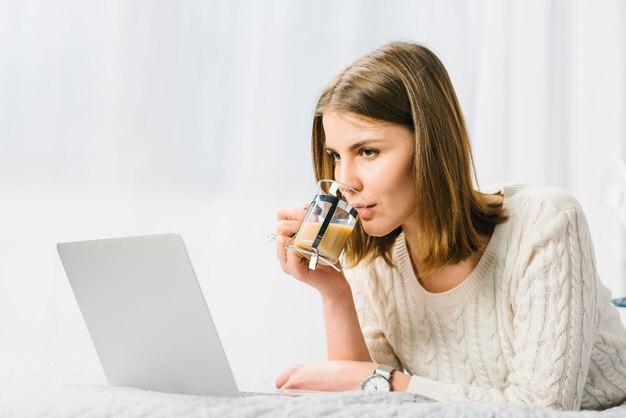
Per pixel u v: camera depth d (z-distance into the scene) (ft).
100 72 8.61
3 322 8.24
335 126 4.02
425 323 4.58
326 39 8.95
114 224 8.55
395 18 9.11
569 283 3.77
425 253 4.19
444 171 4.07
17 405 2.62
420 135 3.99
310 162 8.88
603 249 9.47
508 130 9.46
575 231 3.86
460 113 4.29
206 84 8.79
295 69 8.89
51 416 2.50
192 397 2.79
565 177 9.61
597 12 9.66
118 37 8.62
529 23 9.48
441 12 9.24
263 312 8.66
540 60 9.46
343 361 4.09
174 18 8.75
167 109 8.70
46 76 8.51
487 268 4.26
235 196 8.77
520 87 9.45
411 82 4.01
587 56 9.62
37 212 8.41
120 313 3.29
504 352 4.23
